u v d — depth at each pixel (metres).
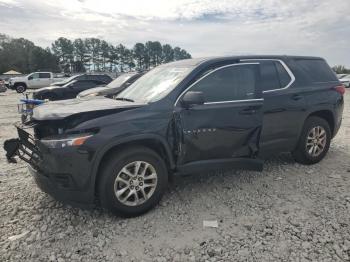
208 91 4.15
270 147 4.73
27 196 4.35
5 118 11.88
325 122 5.41
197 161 4.11
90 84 17.05
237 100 4.32
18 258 3.04
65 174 3.39
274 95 4.66
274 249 3.09
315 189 4.45
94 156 3.42
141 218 3.74
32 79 31.30
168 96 3.92
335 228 3.42
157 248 3.17
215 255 3.04
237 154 4.39
